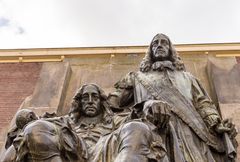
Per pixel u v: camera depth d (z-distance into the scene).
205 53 8.86
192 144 5.06
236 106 6.71
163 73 6.33
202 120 5.47
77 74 8.12
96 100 5.84
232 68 7.76
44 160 3.84
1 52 9.72
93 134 5.31
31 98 7.66
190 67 8.23
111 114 5.82
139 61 8.47
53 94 7.24
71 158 4.28
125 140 3.93
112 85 7.72
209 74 7.83
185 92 5.92
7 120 7.81
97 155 4.48
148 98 5.82
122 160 3.69
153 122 4.61
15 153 4.31
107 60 8.66
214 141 5.24
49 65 8.15
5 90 8.68
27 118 5.02
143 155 3.78
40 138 3.90
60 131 4.25
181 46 8.97
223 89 7.14
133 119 4.84
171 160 4.64
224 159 5.13
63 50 9.30
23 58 9.55
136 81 6.37
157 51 6.64
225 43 9.14
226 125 5.33
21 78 9.01
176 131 5.13
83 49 9.10
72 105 5.86
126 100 6.42
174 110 5.45
